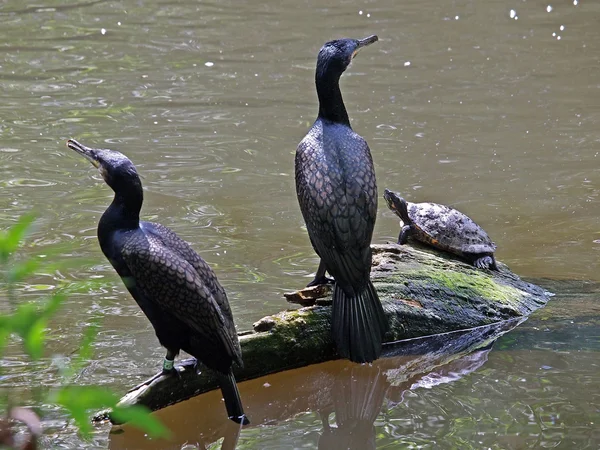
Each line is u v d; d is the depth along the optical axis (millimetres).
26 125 15922
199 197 13008
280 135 15711
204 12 24219
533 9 25000
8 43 20969
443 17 24109
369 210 8094
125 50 20734
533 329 9117
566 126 16359
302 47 21156
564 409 7293
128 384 7656
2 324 2285
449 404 7539
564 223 12367
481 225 12305
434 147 15281
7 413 2385
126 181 6922
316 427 7293
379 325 8094
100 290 9734
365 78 19094
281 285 10062
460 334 9031
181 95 17797
